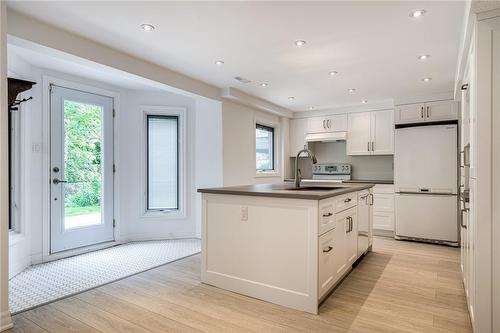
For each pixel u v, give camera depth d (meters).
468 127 2.48
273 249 2.50
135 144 4.67
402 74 3.75
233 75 3.82
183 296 2.62
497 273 1.85
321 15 2.32
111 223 4.41
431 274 3.19
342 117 5.75
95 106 4.25
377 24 2.46
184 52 3.06
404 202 4.75
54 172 3.77
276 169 6.05
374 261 3.65
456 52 3.04
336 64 3.41
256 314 2.29
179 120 4.91
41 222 3.61
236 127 4.83
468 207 2.38
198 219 4.88
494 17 1.84
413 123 4.74
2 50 2.04
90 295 2.64
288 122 6.32
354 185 3.66
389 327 2.11
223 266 2.79
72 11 2.27
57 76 3.78
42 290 2.74
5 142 2.06
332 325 2.13
